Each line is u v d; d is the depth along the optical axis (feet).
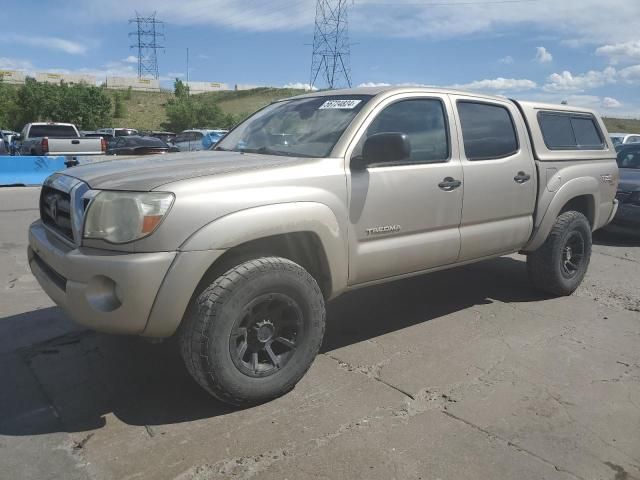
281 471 8.84
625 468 9.02
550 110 17.31
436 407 10.86
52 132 65.87
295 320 10.94
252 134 14.34
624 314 16.66
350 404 10.93
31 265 12.05
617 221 28.25
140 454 9.25
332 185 11.43
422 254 13.35
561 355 13.46
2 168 49.16
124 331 9.66
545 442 9.71
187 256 9.50
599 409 10.89
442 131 13.96
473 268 21.61
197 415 10.47
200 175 10.22
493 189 14.83
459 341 14.24
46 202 11.87
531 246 16.80
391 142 11.33
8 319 15.34
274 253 11.39
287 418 10.38
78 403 10.89
